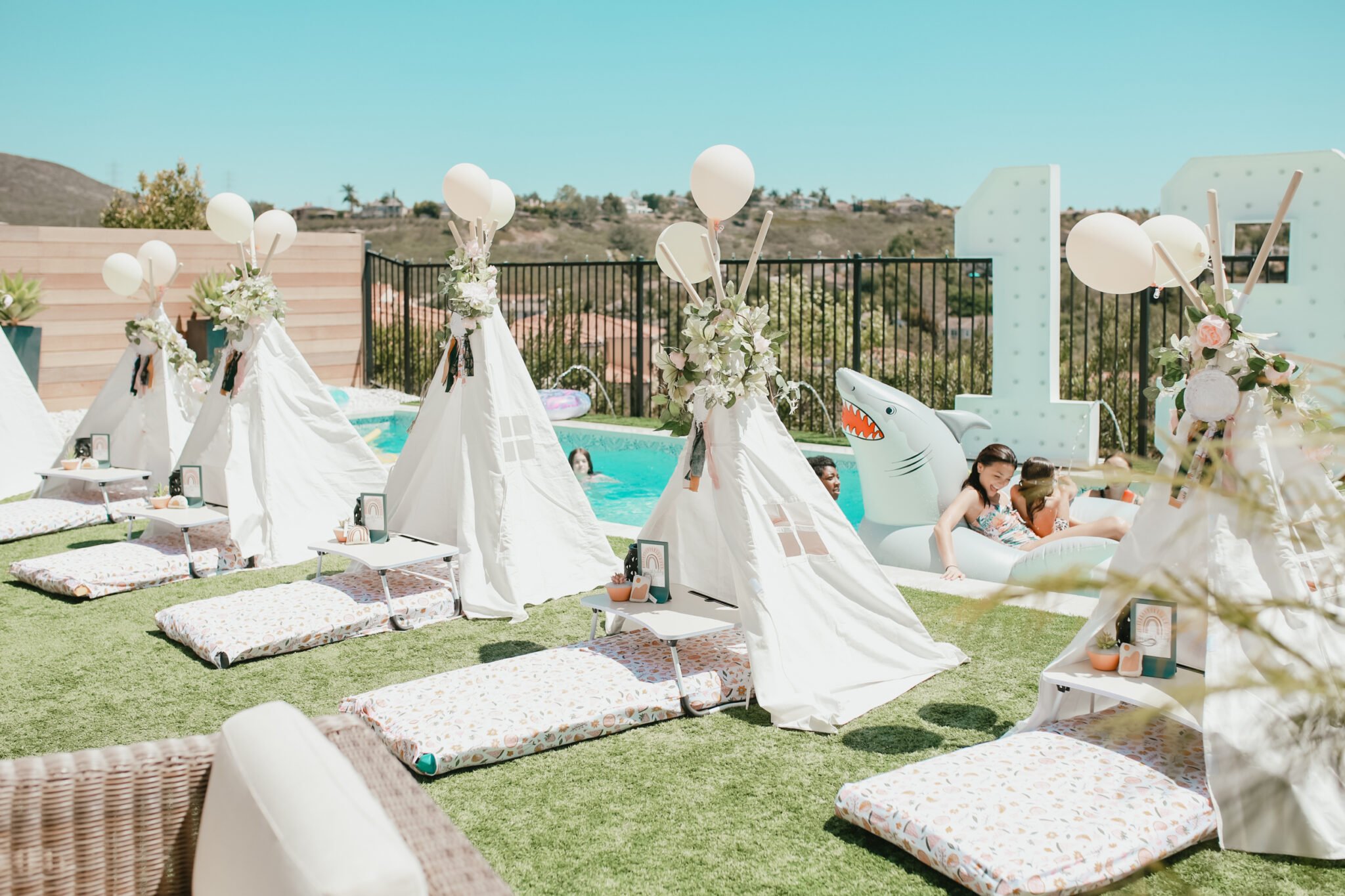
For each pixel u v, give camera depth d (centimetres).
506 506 705
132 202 3669
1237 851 365
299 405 859
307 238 1839
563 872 376
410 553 686
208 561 799
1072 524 764
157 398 1021
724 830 403
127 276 1005
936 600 673
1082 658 439
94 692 564
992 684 546
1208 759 370
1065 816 358
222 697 555
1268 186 1048
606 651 554
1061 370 1869
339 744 300
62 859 264
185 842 274
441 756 451
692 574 585
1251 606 109
